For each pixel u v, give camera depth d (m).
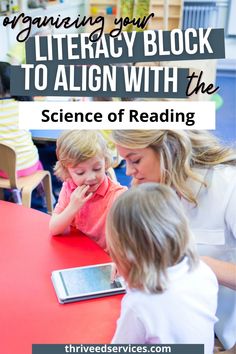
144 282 0.80
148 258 0.80
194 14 6.06
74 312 1.02
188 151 1.09
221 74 6.16
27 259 1.23
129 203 0.82
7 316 1.01
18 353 0.90
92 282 1.12
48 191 2.67
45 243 1.32
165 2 4.95
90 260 1.23
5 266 1.20
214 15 6.02
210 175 1.14
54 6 4.16
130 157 1.11
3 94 2.39
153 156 1.10
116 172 3.31
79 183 1.38
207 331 0.89
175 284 0.82
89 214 1.43
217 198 1.12
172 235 0.80
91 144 1.33
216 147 1.16
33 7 3.69
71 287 1.09
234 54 6.16
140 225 0.80
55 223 1.35
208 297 0.88
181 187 1.11
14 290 1.10
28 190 2.37
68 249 1.28
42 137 2.71
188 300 0.83
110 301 1.06
